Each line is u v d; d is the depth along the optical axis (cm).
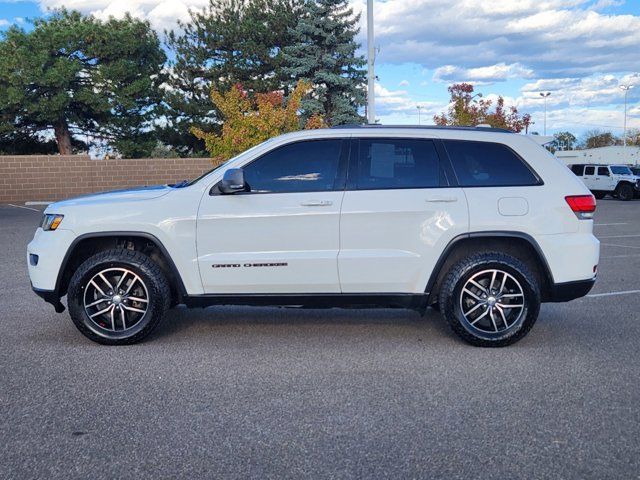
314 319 686
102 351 568
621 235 1548
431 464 353
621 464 351
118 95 3133
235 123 2091
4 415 422
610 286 869
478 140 592
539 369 513
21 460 359
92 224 577
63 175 2831
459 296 564
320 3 3441
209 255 576
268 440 384
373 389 469
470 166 586
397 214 567
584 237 576
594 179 3469
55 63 2947
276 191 580
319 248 572
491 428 399
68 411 429
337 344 590
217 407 436
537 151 591
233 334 626
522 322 563
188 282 580
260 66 3522
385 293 577
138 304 588
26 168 2769
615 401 443
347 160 584
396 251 571
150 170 2964
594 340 600
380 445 376
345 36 3444
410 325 659
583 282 575
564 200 575
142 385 480
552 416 417
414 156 587
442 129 598
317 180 582
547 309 732
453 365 525
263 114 2070
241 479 338
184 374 505
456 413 423
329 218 569
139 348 577
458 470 346
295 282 574
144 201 584
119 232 577
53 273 582
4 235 1532
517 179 583
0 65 2848
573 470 345
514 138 593
